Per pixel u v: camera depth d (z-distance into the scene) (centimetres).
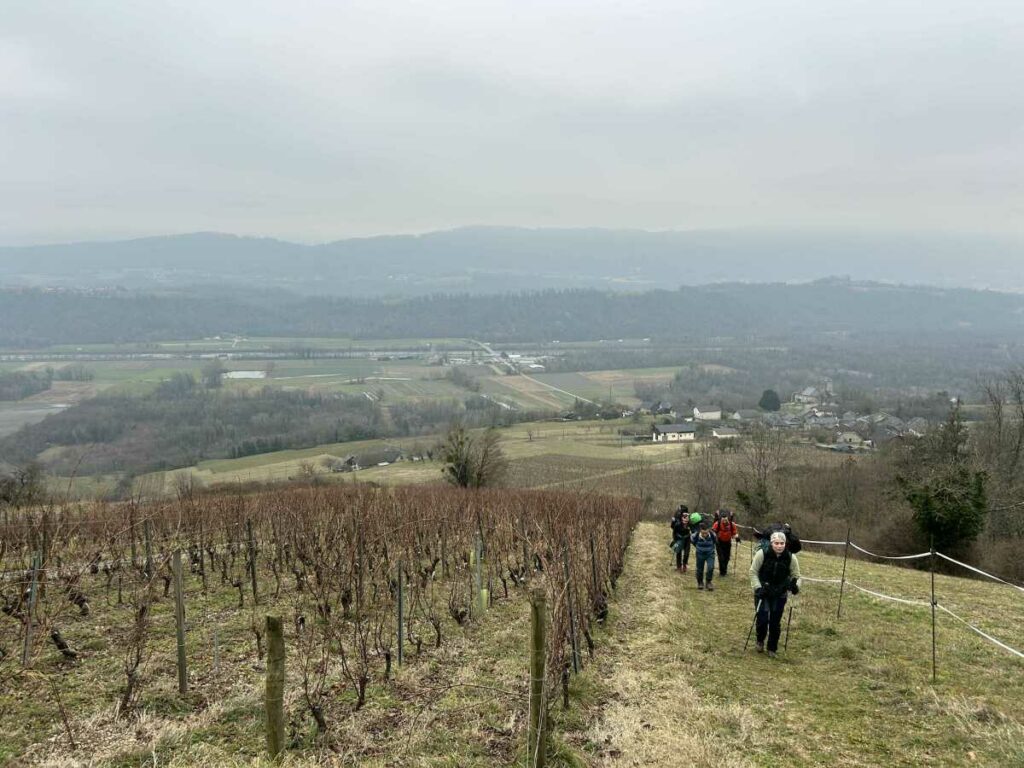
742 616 1259
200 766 645
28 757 669
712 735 723
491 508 2025
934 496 2097
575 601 977
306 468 5444
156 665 907
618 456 6550
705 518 1603
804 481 3684
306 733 722
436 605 1275
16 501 1584
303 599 1274
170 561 1277
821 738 716
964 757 663
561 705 794
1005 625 1153
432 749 698
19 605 1052
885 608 1277
